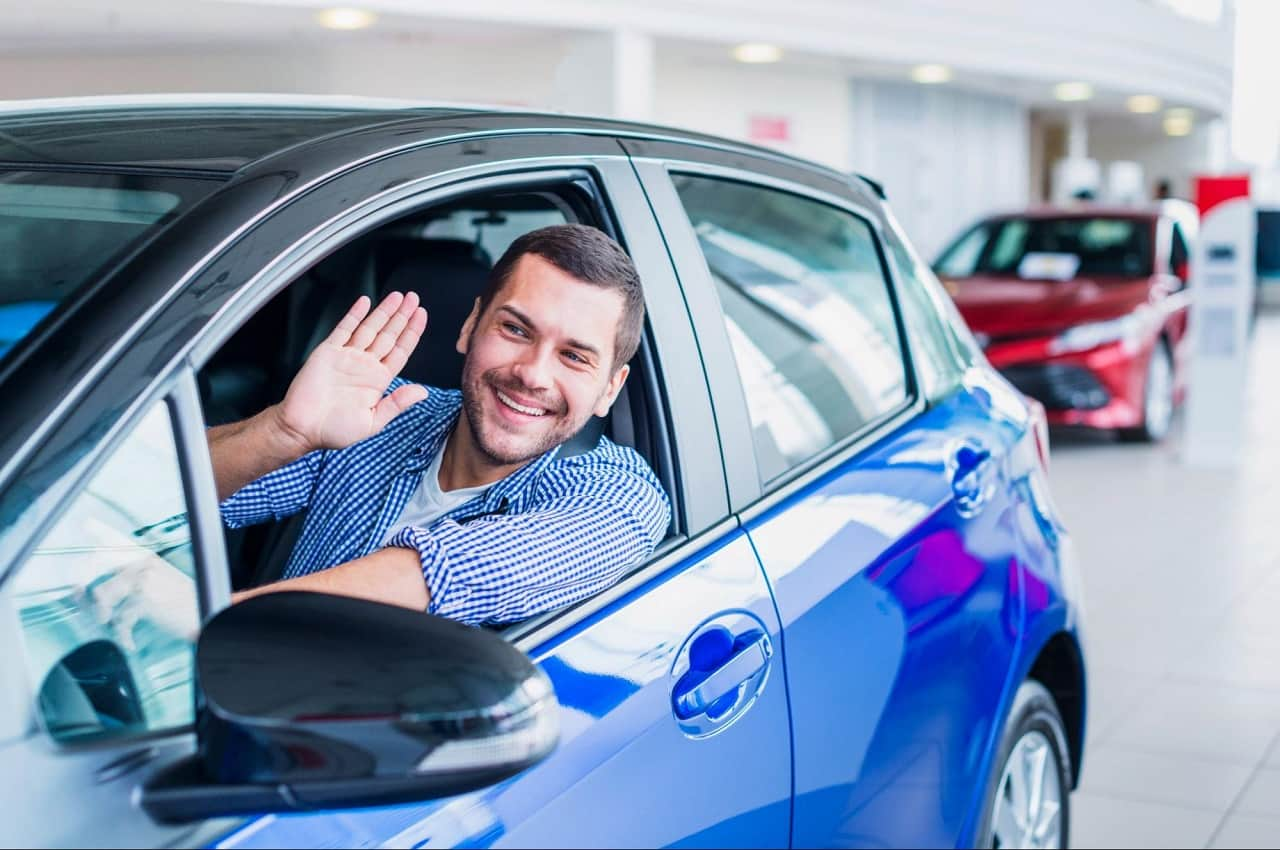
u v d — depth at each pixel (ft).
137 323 4.07
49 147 5.27
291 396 5.26
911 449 7.71
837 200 8.32
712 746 5.56
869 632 6.70
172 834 3.71
